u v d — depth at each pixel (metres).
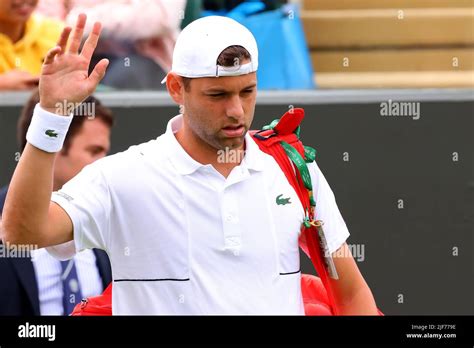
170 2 20.39
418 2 26.06
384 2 26.11
